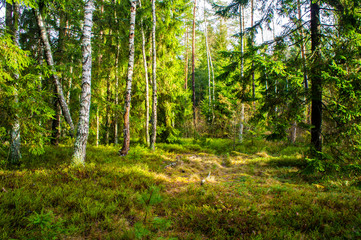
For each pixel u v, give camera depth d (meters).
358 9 5.86
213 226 3.69
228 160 10.48
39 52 9.79
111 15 11.77
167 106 14.84
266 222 3.90
